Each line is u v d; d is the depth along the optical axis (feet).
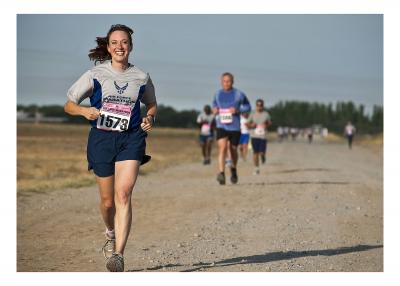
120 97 31.81
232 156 71.00
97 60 33.04
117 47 31.81
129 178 31.37
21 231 44.60
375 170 106.93
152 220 49.60
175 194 65.00
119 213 31.19
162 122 636.48
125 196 31.30
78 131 399.65
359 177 89.10
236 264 35.29
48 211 53.57
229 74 68.44
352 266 35.68
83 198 62.08
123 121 31.58
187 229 45.85
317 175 89.97
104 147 31.73
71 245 40.19
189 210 54.65
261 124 88.69
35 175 82.69
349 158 151.74
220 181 70.90
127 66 32.40
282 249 39.60
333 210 55.93
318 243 41.83
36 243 40.68
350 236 44.45
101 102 31.86
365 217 52.75
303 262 36.22
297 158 143.95
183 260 36.22
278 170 99.71
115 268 30.78
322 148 232.94
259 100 88.48
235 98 68.95
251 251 38.88
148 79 32.40
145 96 32.65
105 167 31.83
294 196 64.18
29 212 52.95
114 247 33.65
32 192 65.16
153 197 62.75
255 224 48.16
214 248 39.58
